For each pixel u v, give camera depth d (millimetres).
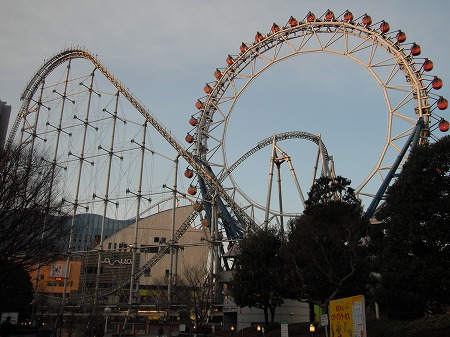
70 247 86500
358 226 47688
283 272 56281
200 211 90812
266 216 77812
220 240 80312
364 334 21344
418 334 34312
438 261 34219
